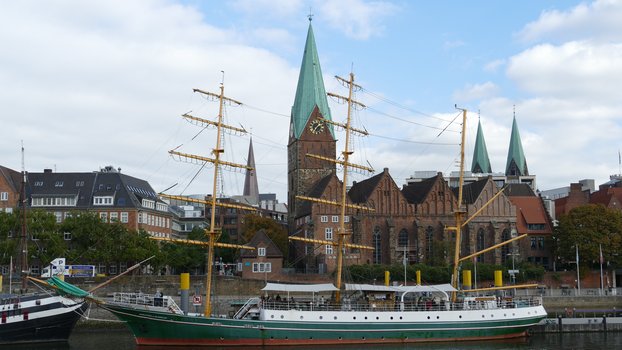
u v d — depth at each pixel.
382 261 161.62
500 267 149.88
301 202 180.12
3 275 120.62
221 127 88.19
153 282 113.00
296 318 80.00
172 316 77.25
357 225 159.25
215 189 87.31
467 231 163.50
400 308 84.56
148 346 78.06
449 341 84.50
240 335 78.12
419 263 154.62
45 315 82.81
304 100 185.00
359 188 175.62
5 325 81.50
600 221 150.88
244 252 142.75
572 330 93.19
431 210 164.88
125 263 142.12
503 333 87.12
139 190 166.25
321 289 82.94
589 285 152.12
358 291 88.44
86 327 95.75
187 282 81.56
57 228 129.00
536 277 150.50
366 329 82.00
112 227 130.88
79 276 117.06
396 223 163.25
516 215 167.62
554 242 163.62
